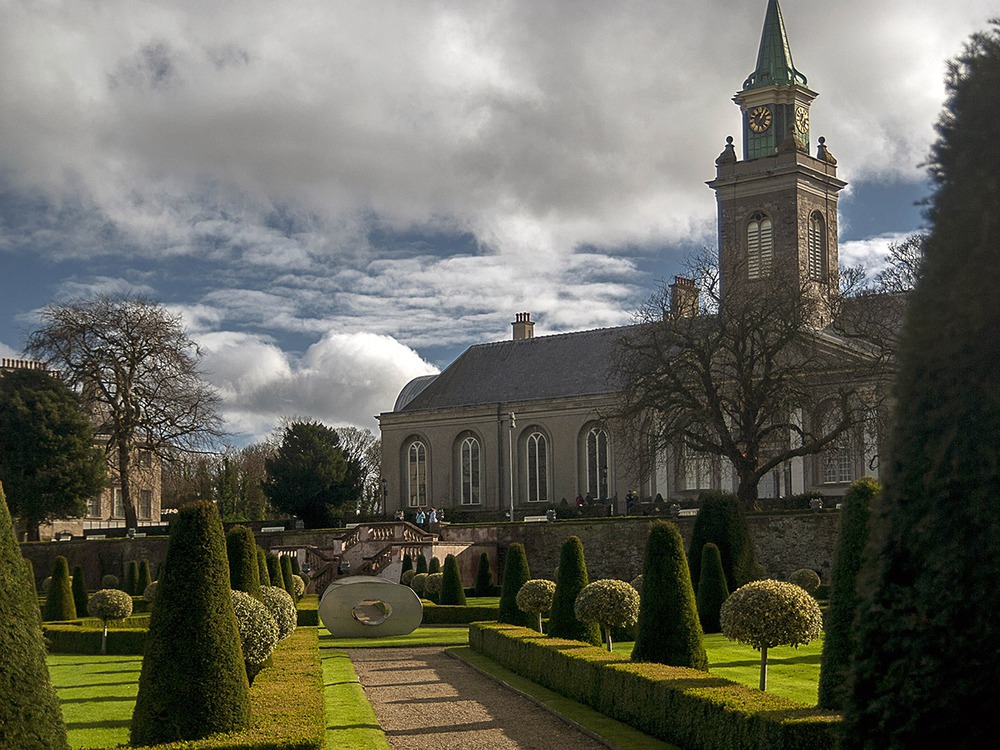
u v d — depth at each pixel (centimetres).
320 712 1839
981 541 996
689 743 1877
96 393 8738
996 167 1023
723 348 6731
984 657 992
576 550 3262
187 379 8794
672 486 8875
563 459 9525
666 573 2408
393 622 4409
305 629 3688
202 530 1717
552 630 3241
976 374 1010
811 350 7238
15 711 1105
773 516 6009
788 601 2169
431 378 11250
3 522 1152
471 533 7181
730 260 7950
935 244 1050
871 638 1055
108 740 2069
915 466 1043
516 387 10094
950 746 1003
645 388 6569
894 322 6538
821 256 9456
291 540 7619
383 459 10362
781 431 7369
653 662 2356
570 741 2094
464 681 3023
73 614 5003
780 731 1563
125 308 8681
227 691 1691
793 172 9162
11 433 8450
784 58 9481
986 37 1063
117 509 11131
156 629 1691
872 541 1074
